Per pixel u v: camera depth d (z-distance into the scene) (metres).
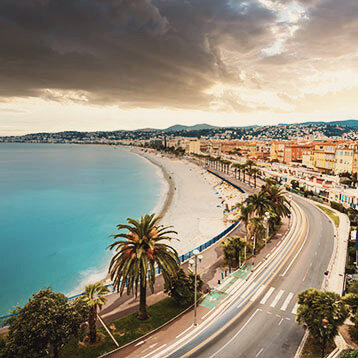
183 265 46.69
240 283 39.78
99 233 83.06
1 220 97.75
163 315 32.09
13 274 57.47
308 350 25.83
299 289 37.69
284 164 176.75
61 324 23.50
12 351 21.80
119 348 26.47
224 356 25.16
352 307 26.73
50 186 167.88
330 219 73.00
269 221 59.12
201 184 159.62
